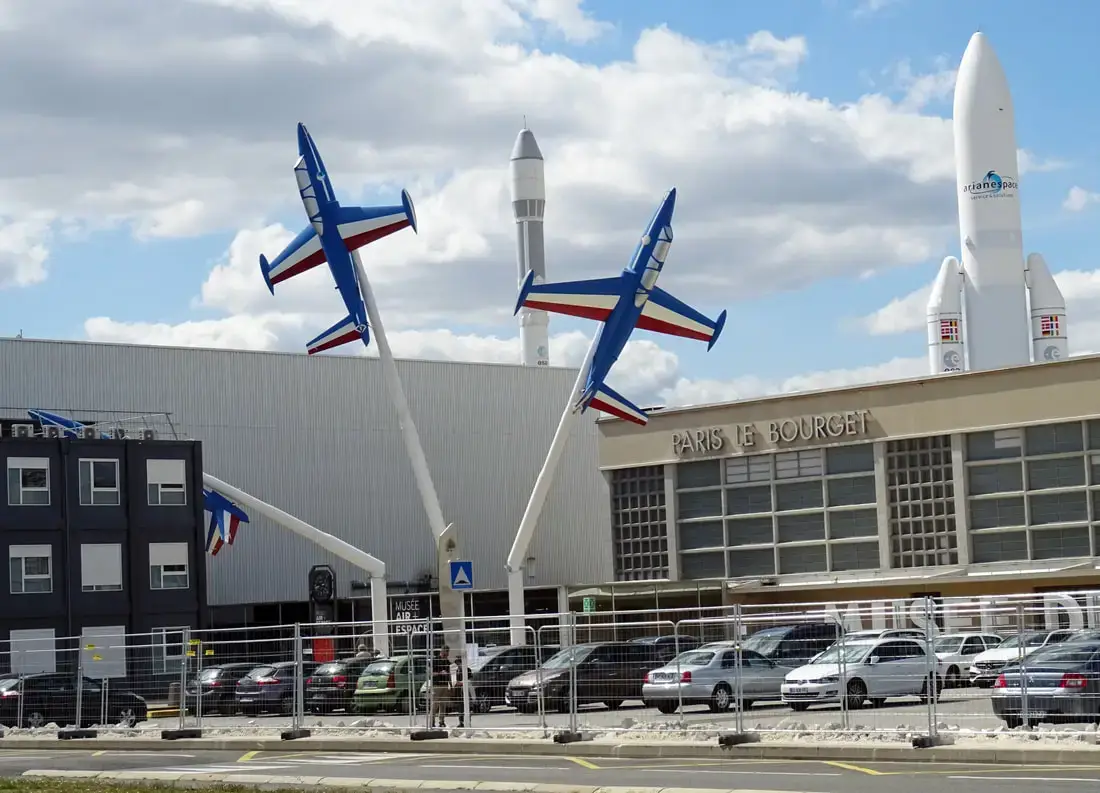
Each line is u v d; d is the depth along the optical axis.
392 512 82.69
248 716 34.38
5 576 59.69
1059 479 67.81
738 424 77.50
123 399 74.31
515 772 24.06
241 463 77.88
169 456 64.25
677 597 74.06
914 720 27.05
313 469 80.19
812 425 74.88
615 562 82.00
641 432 81.19
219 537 65.75
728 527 77.81
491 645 31.59
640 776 22.53
